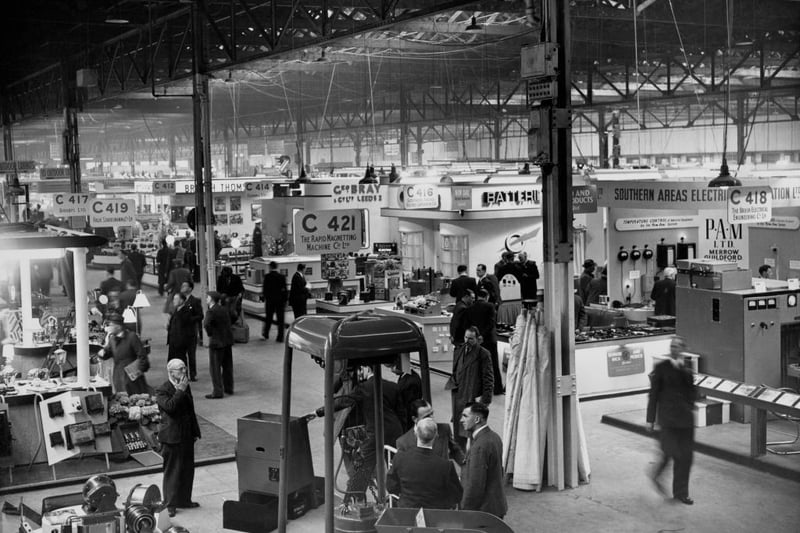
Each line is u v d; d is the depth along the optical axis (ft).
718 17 87.61
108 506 23.80
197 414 45.98
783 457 36.06
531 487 33.71
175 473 31.83
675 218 70.95
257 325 77.00
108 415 37.50
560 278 34.04
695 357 43.60
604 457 37.40
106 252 114.01
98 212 85.46
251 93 154.92
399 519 21.02
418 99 156.35
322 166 155.84
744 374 41.70
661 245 70.95
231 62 69.41
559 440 33.81
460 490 23.68
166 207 145.28
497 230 77.97
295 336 26.17
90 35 124.26
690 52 105.09
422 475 23.11
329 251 50.67
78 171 117.60
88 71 103.14
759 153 144.87
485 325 47.37
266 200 101.91
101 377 41.24
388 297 68.18
